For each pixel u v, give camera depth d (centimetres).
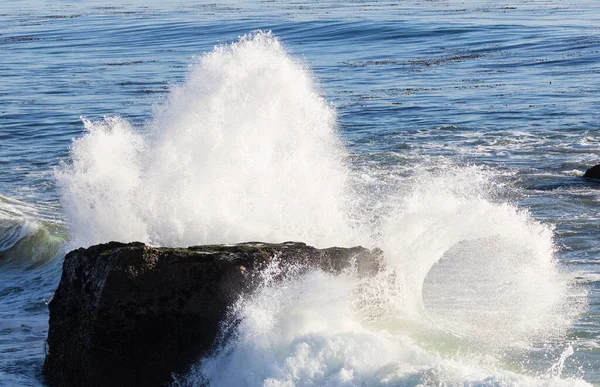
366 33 17588
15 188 6272
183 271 2642
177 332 2655
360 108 9500
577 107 9056
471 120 8619
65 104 10362
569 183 5881
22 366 3034
